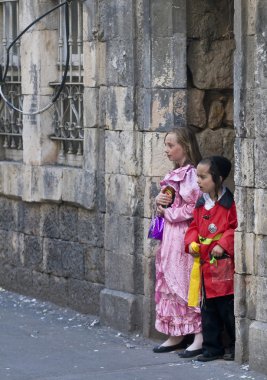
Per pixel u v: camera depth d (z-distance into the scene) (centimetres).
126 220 1209
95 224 1296
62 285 1373
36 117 1395
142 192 1195
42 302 1411
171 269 1112
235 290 1048
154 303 1180
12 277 1484
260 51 1006
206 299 1073
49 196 1370
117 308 1227
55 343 1173
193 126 1189
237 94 1038
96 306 1303
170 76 1166
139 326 1206
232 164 1212
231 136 1211
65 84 1365
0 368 1065
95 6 1261
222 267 1062
